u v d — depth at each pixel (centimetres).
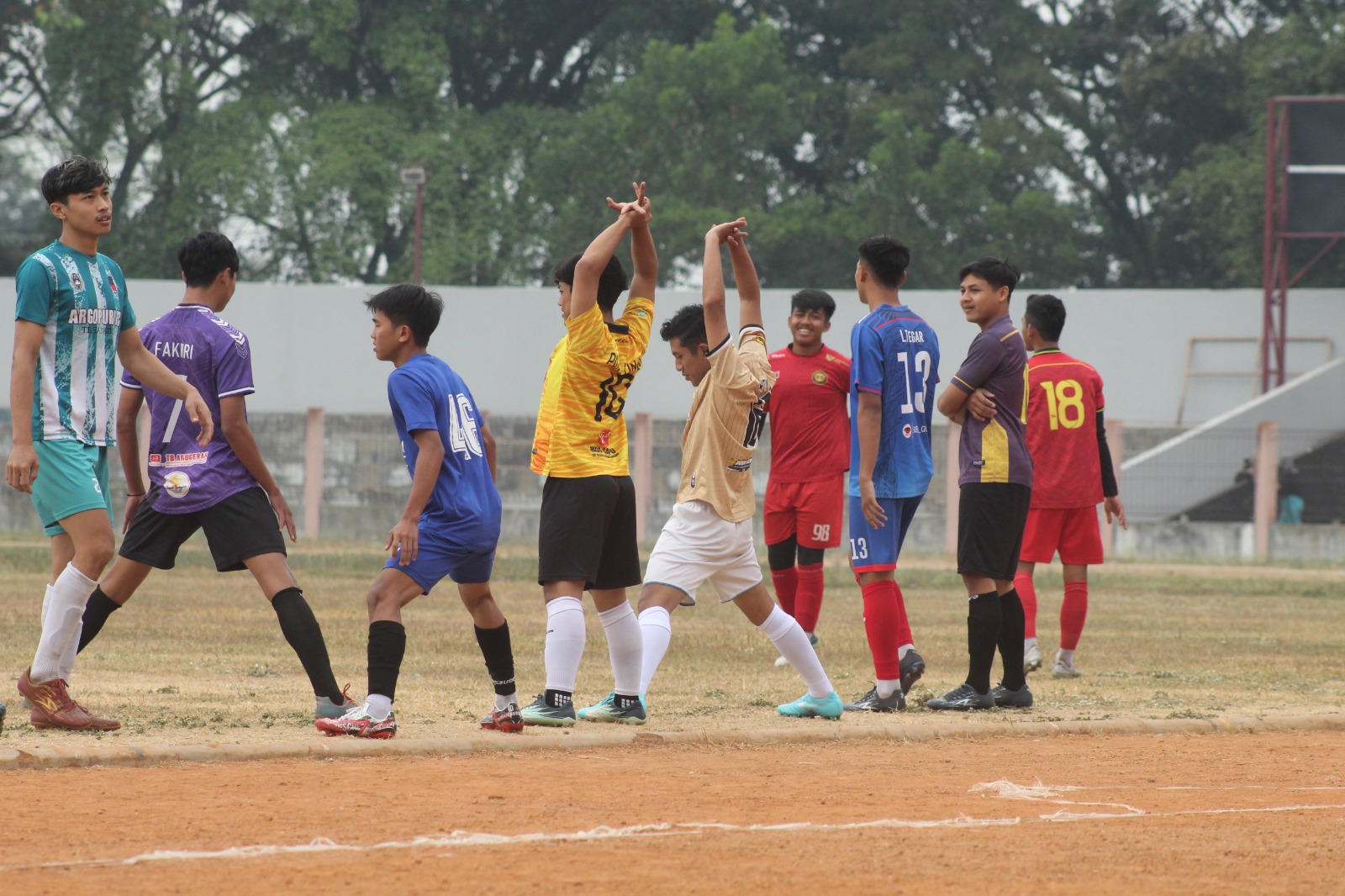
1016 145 15425
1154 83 15412
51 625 2280
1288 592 7019
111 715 2483
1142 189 16738
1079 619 3494
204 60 16100
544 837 1596
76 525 2286
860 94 15775
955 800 1875
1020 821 1741
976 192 14488
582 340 2370
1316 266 14350
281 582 2358
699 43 14988
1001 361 2839
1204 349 11375
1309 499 10100
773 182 15338
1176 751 2342
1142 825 1728
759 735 2392
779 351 3759
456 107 16850
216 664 3372
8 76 15412
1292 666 3762
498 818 1700
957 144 14475
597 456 2431
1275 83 14525
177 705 2639
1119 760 2247
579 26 16850
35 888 1362
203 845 1544
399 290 2375
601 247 2369
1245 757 2286
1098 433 3600
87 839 1567
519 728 2381
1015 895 1391
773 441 3728
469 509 2322
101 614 2388
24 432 2208
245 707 2630
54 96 15200
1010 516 2830
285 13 14850
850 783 1998
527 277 15325
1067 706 2914
